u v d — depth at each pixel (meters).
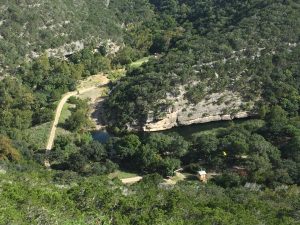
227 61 129.62
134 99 123.31
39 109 122.19
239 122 122.88
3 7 150.38
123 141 103.12
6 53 140.75
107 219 51.22
